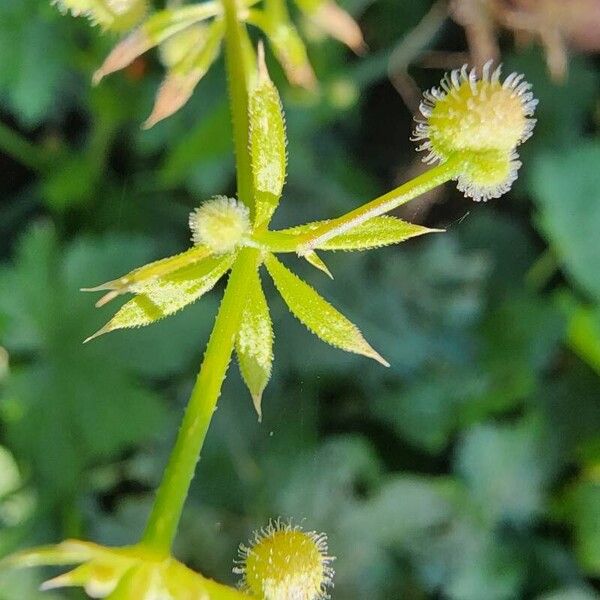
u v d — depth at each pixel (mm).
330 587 92
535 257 105
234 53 57
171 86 58
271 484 92
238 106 56
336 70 94
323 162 101
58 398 86
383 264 99
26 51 87
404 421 96
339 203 99
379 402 96
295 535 46
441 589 95
